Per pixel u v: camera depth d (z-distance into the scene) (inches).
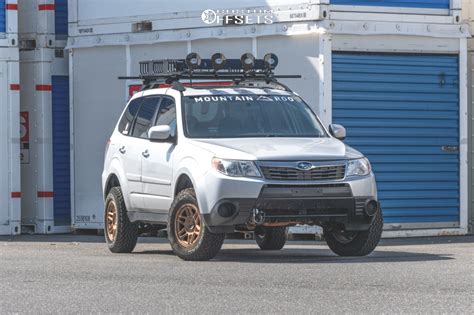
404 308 652.1
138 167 1071.0
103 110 1588.3
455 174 1472.7
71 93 1621.6
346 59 1403.8
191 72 1072.2
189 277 813.2
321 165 941.8
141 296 713.0
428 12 1448.1
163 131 1011.3
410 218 1444.4
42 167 1646.2
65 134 1663.4
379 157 1423.5
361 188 951.6
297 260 968.9
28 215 1664.6
